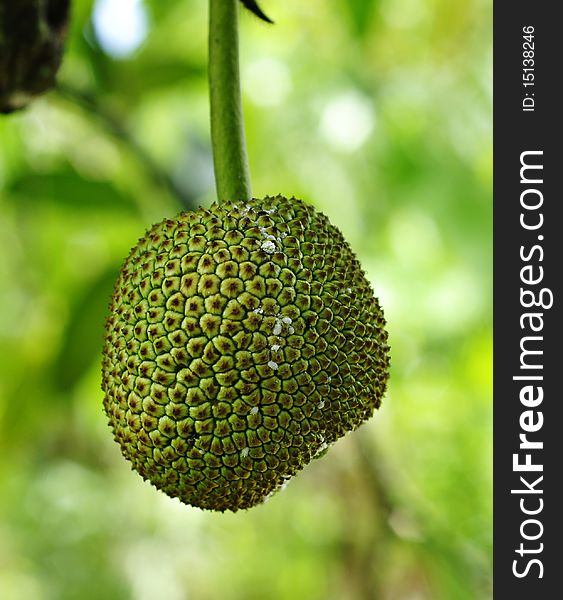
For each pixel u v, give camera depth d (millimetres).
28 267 1182
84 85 962
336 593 1778
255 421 703
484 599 1107
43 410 976
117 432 724
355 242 1210
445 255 1167
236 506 732
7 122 993
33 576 2143
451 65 1176
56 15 764
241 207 723
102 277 933
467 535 1372
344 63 1181
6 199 1007
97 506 2129
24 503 2092
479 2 1188
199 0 1041
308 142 1240
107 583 2109
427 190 1096
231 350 699
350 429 734
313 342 706
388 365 747
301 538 1958
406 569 1466
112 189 959
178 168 1021
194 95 1061
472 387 1290
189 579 2125
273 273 706
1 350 983
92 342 933
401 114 1136
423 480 1410
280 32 1236
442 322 1151
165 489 726
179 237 715
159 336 704
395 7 1163
